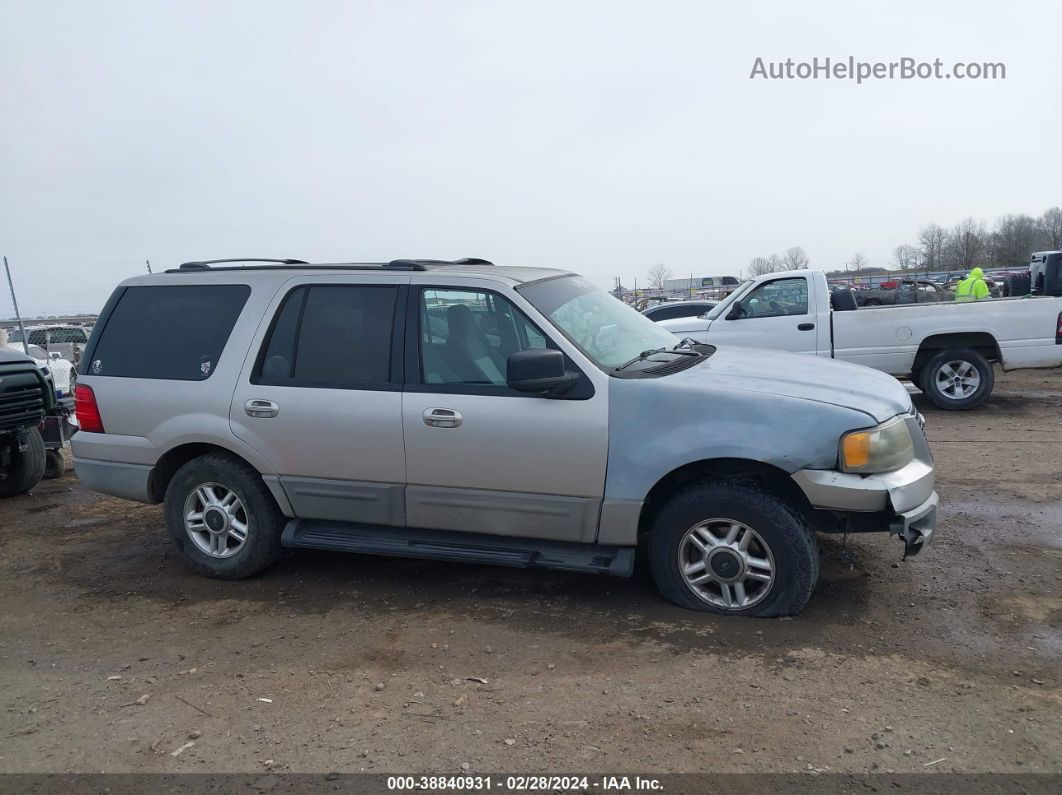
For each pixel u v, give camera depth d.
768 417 4.23
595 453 4.41
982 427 9.33
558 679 3.87
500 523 4.68
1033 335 10.05
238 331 5.17
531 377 4.28
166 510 5.39
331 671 4.06
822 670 3.83
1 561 6.02
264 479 5.11
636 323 5.45
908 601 4.56
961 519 5.94
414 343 4.80
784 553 4.23
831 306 10.89
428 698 3.75
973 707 3.48
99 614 4.95
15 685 4.10
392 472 4.80
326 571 5.47
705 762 3.17
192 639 4.53
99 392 5.44
